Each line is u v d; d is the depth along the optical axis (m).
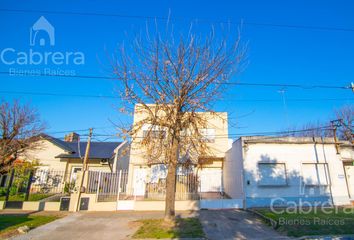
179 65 10.08
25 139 16.69
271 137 14.84
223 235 8.30
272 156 14.59
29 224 10.12
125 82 10.34
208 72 10.23
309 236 7.87
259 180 14.20
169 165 10.20
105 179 14.55
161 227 9.22
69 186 17.03
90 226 9.92
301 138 14.98
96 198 13.80
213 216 11.62
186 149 13.92
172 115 10.28
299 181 14.32
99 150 22.88
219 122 19.86
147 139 12.10
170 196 9.91
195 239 7.85
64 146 21.61
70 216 12.04
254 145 14.73
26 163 16.66
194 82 10.12
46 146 20.73
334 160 14.91
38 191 17.05
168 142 11.12
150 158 14.49
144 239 7.96
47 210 13.64
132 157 18.23
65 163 21.33
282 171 14.52
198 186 15.85
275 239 7.75
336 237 7.77
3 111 16.23
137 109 11.15
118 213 12.94
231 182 16.72
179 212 12.84
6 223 10.20
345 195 14.34
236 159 15.67
